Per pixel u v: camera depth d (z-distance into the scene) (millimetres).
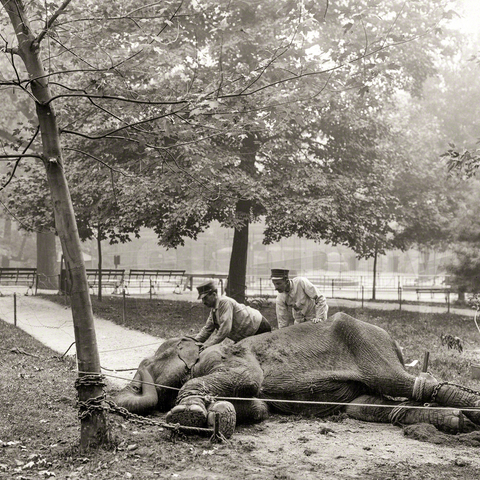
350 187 22703
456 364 13766
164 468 6277
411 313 26344
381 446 7199
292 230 21891
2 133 32625
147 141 8281
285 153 21641
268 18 16281
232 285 24016
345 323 8953
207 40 15844
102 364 12875
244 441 7219
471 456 6844
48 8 7688
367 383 8570
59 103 12023
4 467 6219
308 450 6875
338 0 11656
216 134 7797
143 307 25188
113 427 7648
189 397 7512
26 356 13805
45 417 8320
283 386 8469
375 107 24969
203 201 18297
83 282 6887
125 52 7996
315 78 9547
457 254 25188
